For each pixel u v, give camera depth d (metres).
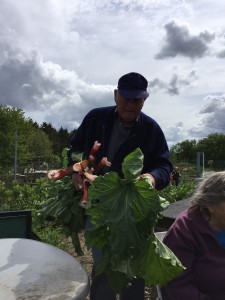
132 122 2.76
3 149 37.69
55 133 84.56
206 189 2.09
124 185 1.91
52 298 1.62
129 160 1.92
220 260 2.09
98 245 1.97
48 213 2.58
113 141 2.78
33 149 49.66
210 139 78.88
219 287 2.11
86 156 2.84
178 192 10.76
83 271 1.92
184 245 2.08
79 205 2.46
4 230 3.58
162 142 2.86
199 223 2.10
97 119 2.85
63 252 2.16
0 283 1.72
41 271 1.86
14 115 41.75
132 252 1.80
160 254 1.82
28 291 1.66
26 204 8.22
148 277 1.87
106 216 1.85
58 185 2.65
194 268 2.12
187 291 2.03
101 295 2.68
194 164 34.72
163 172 2.68
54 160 42.28
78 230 2.58
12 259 1.99
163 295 2.18
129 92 2.55
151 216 1.87
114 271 1.98
